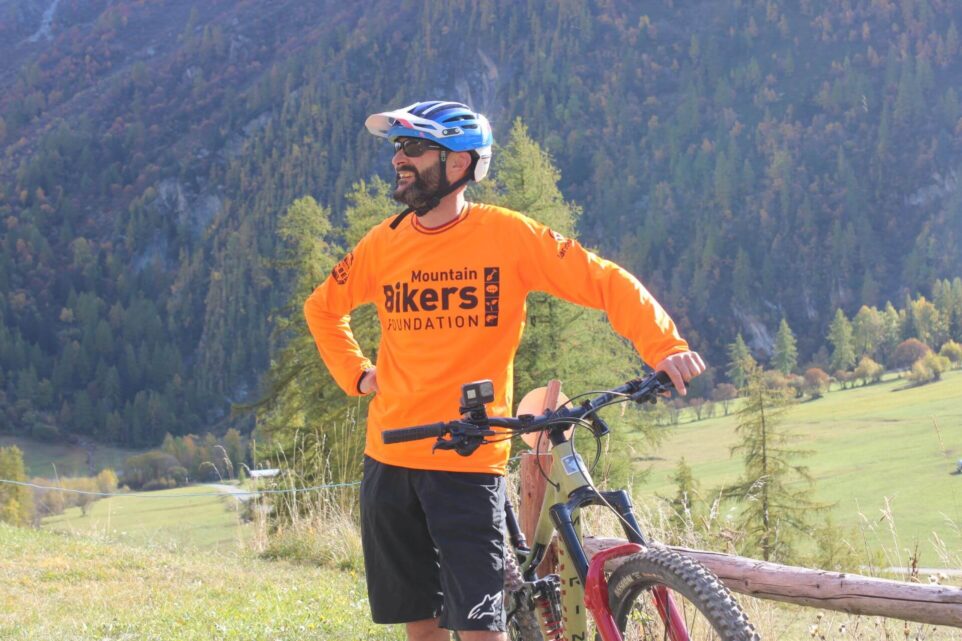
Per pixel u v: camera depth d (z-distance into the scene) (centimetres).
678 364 298
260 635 578
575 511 312
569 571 318
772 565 420
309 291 4119
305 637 575
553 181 4106
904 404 15400
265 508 1066
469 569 321
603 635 292
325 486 1022
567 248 329
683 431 14838
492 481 329
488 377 332
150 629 596
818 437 12925
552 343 3612
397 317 343
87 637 574
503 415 334
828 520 2188
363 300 373
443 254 337
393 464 337
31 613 652
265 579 811
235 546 1041
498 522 328
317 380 3725
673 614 281
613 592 298
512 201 4084
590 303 327
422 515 341
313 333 383
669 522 572
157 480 15475
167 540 1084
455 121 334
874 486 9094
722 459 11769
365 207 4319
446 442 301
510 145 4147
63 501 5697
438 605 350
